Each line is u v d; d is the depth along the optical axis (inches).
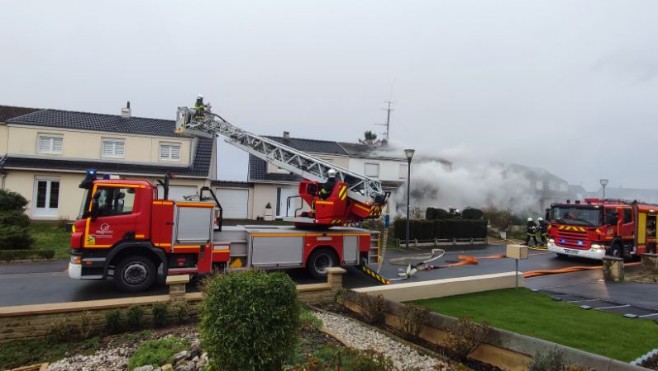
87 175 376.5
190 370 192.7
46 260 573.9
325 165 500.7
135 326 255.1
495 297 380.8
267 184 1154.0
